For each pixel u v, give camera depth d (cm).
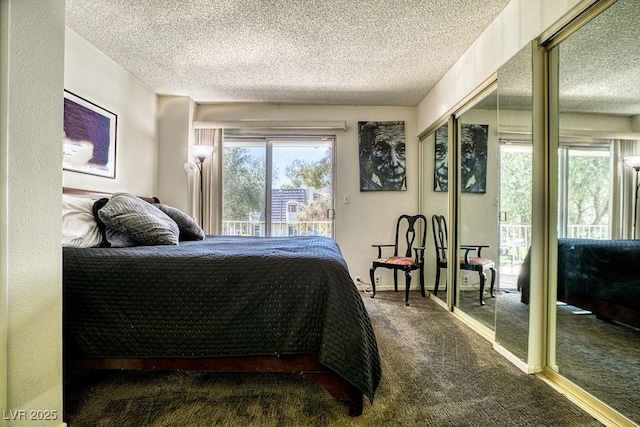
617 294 157
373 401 135
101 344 136
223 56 261
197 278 138
